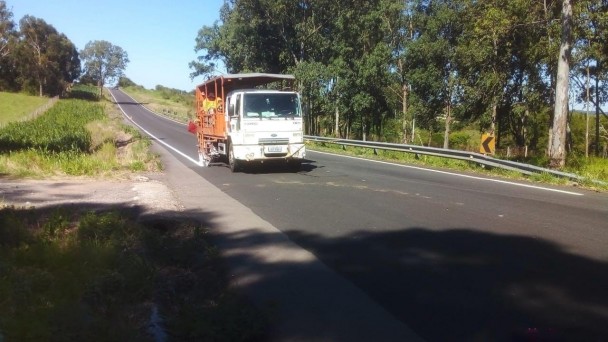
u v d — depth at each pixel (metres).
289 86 18.97
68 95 113.06
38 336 4.41
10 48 92.38
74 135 26.72
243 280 6.59
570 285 6.23
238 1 42.78
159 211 10.54
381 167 19.42
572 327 5.08
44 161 17.17
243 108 16.94
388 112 46.22
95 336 4.53
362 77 40.31
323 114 51.22
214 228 9.31
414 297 5.92
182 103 124.44
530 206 11.16
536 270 6.79
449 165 19.97
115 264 6.43
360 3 41.41
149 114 84.38
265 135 17.08
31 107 76.00
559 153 17.97
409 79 39.19
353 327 5.17
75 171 16.17
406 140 41.00
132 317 5.27
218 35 47.44
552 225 9.30
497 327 5.10
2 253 6.69
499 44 30.36
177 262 7.34
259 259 7.48
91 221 8.30
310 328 5.17
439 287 6.21
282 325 5.25
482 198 12.20
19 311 4.88
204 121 21.55
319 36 42.84
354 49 42.28
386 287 6.25
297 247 8.05
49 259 6.56
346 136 51.44
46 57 97.94
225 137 18.23
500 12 22.03
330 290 6.19
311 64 40.72
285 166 18.91
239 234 8.89
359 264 7.16
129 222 8.74
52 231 8.19
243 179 15.88
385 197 12.34
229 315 5.09
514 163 16.88
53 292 5.45
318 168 18.95
